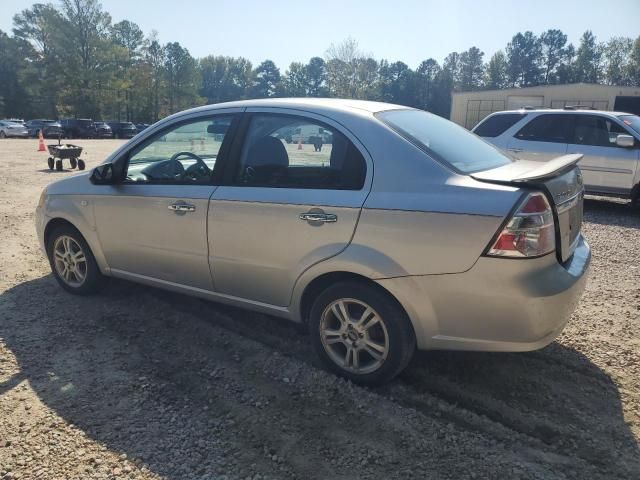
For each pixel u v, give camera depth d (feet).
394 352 10.21
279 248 11.07
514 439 9.20
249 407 10.09
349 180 10.39
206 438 9.16
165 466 8.46
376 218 9.86
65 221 15.25
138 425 9.48
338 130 10.73
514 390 10.75
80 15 212.02
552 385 10.95
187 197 12.34
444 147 10.79
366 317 10.50
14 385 10.71
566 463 8.61
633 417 9.87
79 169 52.11
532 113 32.32
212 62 399.03
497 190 9.14
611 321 14.16
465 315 9.46
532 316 9.10
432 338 9.93
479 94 127.65
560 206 9.70
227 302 12.55
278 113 11.61
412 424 9.59
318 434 9.29
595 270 18.84
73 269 15.56
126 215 13.60
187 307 14.85
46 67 216.74
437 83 342.44
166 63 289.94
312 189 10.71
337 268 10.33
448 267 9.34
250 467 8.46
